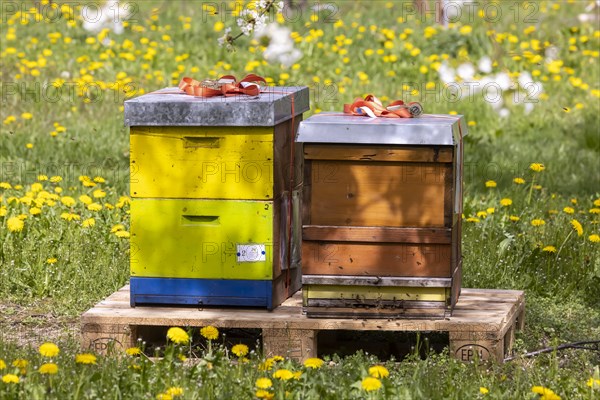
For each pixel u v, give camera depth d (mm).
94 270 7336
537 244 7957
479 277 7418
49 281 7219
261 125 5672
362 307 5727
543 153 12469
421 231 5605
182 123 5711
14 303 7035
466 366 5500
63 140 12133
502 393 5031
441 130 5488
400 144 5520
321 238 5648
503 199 9016
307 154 5602
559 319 6809
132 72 15367
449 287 5652
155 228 5879
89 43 16625
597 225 8555
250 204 5801
